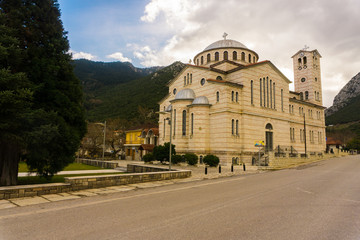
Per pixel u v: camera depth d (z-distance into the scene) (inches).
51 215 313.7
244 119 1346.0
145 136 2298.2
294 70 2228.1
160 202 392.8
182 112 1457.9
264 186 569.6
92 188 541.3
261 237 229.3
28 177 782.5
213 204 375.2
